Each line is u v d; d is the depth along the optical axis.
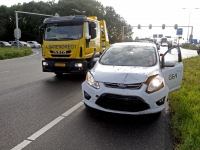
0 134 3.63
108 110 3.97
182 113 4.34
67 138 3.54
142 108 3.89
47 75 9.75
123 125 4.09
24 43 44.06
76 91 6.66
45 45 8.45
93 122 4.20
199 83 7.43
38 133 3.69
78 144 3.35
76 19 8.18
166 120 4.37
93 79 4.25
